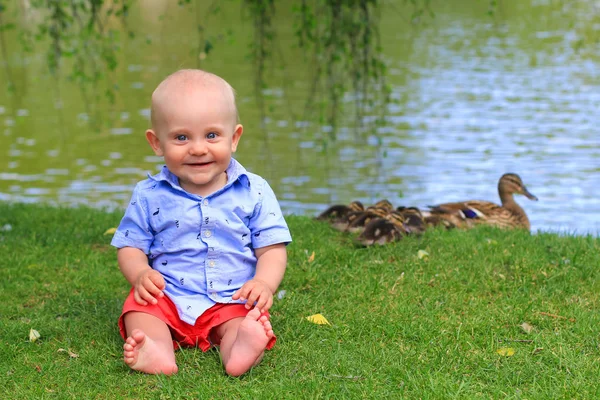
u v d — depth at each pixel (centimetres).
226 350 454
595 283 604
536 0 5016
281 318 530
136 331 430
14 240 747
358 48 1012
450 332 506
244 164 1911
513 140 2092
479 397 414
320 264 657
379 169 1841
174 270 478
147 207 479
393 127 2245
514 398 413
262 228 484
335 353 472
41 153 2014
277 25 3859
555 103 2503
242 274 482
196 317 469
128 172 1867
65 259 686
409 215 796
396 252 690
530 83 2798
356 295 581
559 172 1806
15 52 3353
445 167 1870
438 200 1627
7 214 878
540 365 455
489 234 775
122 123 2311
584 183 1712
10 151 2033
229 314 470
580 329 506
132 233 482
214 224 474
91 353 477
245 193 484
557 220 1462
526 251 681
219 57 3222
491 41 3659
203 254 476
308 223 827
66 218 861
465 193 1677
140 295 454
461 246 700
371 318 530
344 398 413
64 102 2584
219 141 461
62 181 1786
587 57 3266
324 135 2164
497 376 440
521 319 529
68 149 2050
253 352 436
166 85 462
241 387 430
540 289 586
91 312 556
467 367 455
